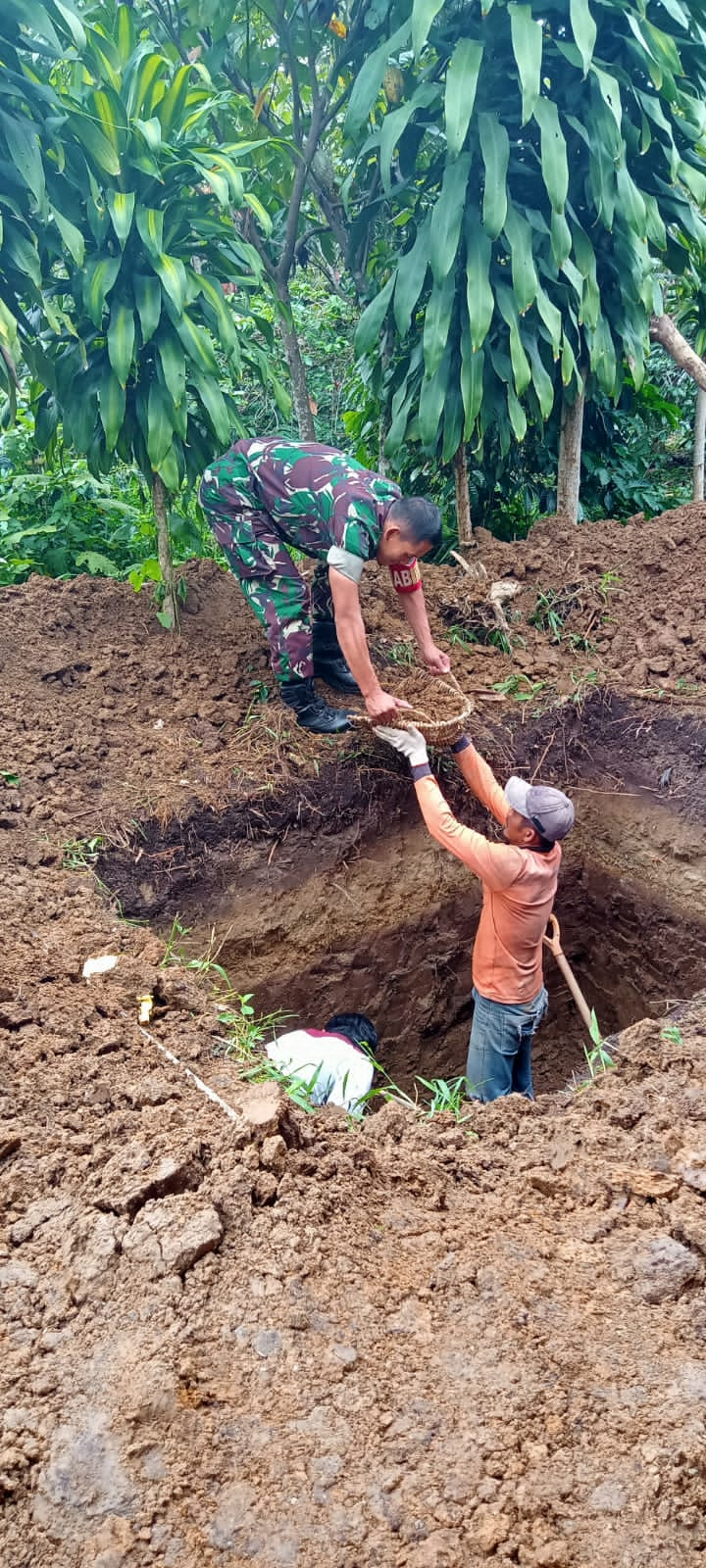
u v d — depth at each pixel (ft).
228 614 14.08
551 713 13.44
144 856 11.01
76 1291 5.51
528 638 14.53
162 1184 6.04
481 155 12.75
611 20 12.92
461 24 12.89
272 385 13.15
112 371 11.69
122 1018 7.78
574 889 14.21
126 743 12.14
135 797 11.34
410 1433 4.91
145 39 13.79
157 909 10.98
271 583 11.31
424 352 13.08
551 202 12.11
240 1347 5.27
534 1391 5.11
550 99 13.65
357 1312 5.52
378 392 16.17
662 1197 6.35
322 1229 5.98
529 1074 12.02
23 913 9.04
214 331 11.88
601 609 14.71
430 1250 5.98
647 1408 5.02
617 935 13.98
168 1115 6.66
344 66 15.42
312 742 12.48
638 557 15.25
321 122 15.42
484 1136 7.14
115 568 16.25
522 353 13.02
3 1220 5.99
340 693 13.34
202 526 15.99
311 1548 4.44
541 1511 4.60
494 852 10.02
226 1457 4.79
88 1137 6.50
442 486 18.35
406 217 15.31
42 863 10.12
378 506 9.86
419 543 9.84
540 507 19.43
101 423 12.30
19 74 10.43
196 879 11.37
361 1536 4.49
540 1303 5.62
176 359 11.33
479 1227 6.19
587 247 13.25
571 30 12.98
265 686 13.05
